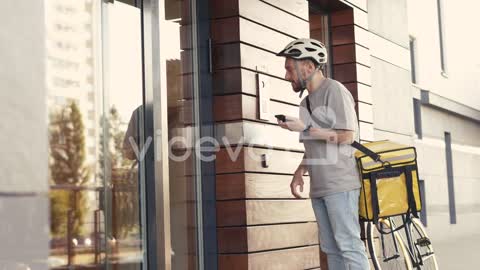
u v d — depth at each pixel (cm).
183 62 503
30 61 359
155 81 461
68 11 389
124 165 434
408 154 525
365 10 707
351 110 522
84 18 403
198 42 521
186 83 505
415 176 526
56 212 373
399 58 745
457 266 759
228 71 527
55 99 376
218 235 525
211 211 523
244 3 534
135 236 440
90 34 407
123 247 429
